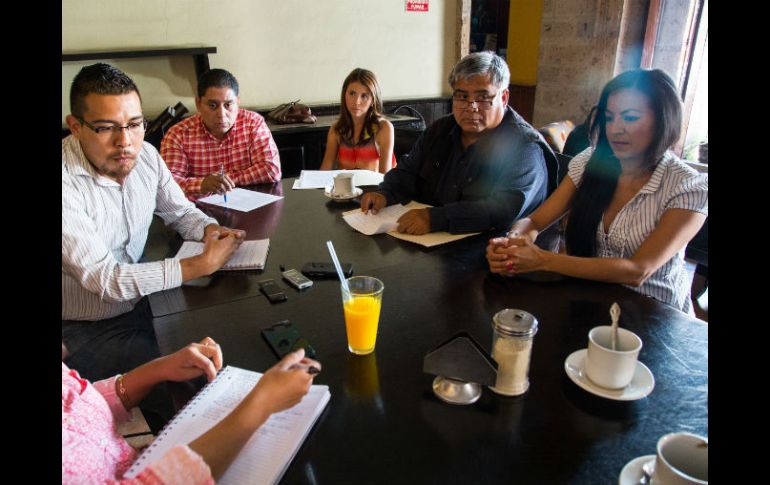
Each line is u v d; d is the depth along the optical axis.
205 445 0.72
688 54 2.81
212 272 1.40
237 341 1.08
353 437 0.81
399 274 1.39
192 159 2.56
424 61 4.47
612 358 0.85
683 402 0.86
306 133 3.59
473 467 0.74
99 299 1.52
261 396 0.78
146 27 3.52
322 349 1.05
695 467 0.67
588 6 2.96
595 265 1.31
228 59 3.81
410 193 2.12
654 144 1.36
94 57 3.29
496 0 5.53
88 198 1.47
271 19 3.84
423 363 0.96
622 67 2.95
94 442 0.81
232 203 2.09
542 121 3.45
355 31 4.13
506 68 1.82
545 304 1.21
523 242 1.37
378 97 2.81
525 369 0.89
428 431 0.82
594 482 0.71
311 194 2.21
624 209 1.47
